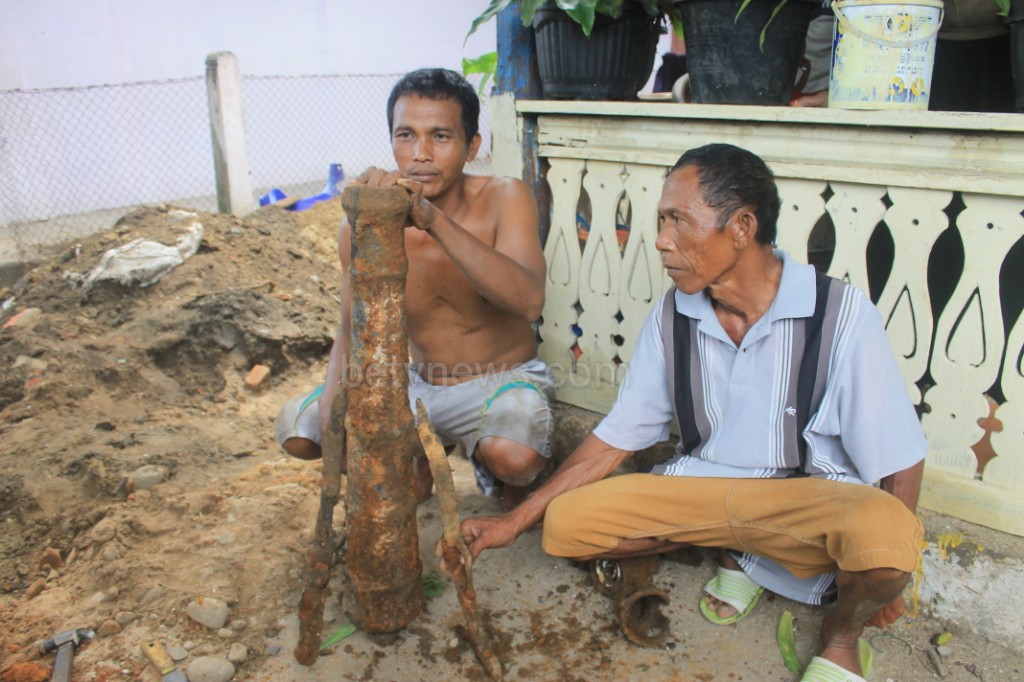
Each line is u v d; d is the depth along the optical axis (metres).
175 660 2.17
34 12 7.15
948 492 2.36
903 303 2.32
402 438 2.01
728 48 2.51
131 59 7.84
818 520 2.01
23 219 6.76
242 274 4.62
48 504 2.89
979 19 2.75
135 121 7.75
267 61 8.86
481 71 3.69
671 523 2.22
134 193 7.79
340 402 2.00
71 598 2.40
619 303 2.87
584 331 2.98
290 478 3.00
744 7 2.39
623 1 2.72
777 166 2.42
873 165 2.27
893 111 2.17
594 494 2.23
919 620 2.36
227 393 3.82
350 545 2.13
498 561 2.62
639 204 2.73
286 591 2.41
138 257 4.38
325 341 4.15
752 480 2.18
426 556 2.62
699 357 2.19
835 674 2.04
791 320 2.05
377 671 2.17
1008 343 2.18
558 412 3.05
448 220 2.06
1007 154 2.07
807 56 3.21
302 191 8.95
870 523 1.88
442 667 2.20
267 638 2.27
